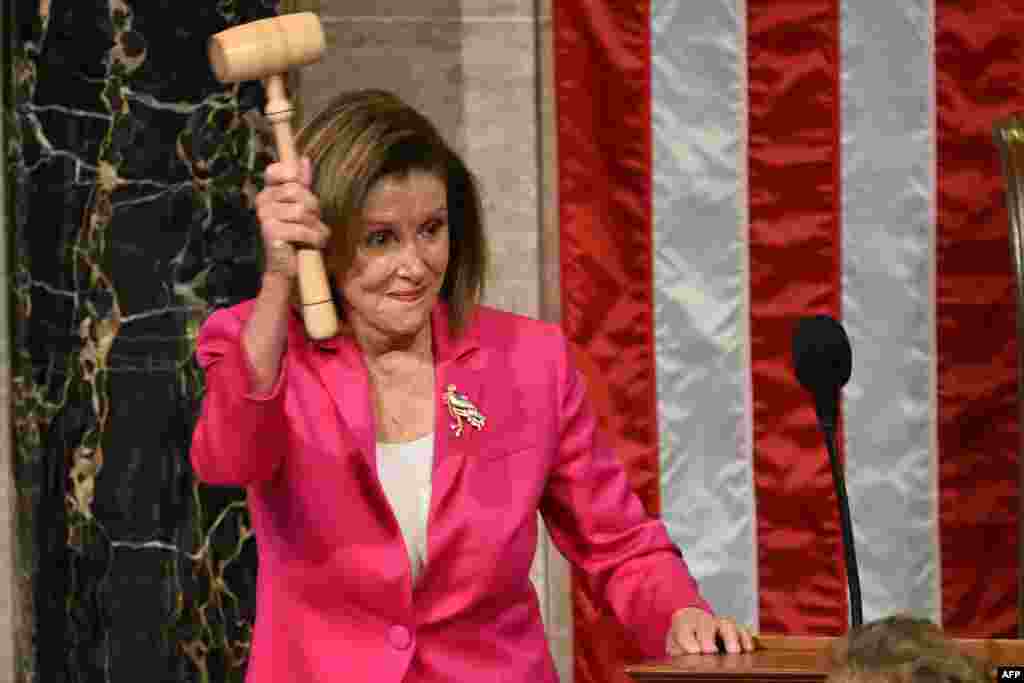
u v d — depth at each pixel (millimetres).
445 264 8289
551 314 14945
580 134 14586
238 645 14141
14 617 14398
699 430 14609
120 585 14125
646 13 14531
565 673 14867
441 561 8266
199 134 14070
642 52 14531
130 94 14047
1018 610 14250
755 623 14602
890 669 5492
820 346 8445
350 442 8203
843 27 14523
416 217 8039
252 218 14109
